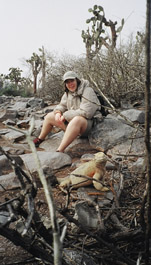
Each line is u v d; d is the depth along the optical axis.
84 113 3.91
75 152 3.99
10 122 6.22
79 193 2.49
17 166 1.26
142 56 6.00
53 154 3.60
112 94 5.93
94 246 1.75
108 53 6.16
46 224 1.80
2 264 1.73
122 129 4.19
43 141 4.63
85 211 2.00
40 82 11.76
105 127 4.25
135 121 4.40
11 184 2.90
